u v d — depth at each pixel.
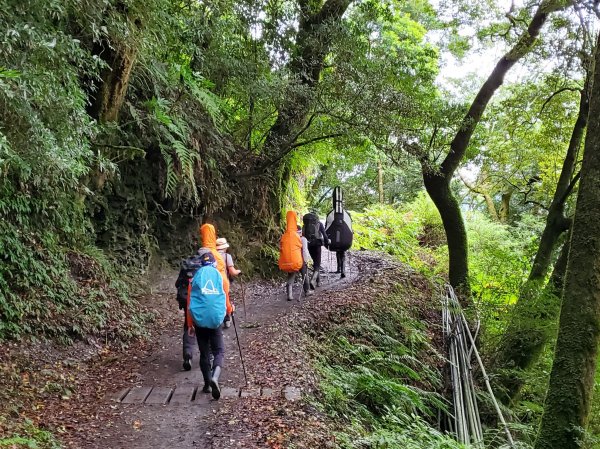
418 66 12.14
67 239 7.64
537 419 9.41
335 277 12.05
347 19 13.20
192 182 8.69
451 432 7.09
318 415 5.12
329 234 11.50
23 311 6.01
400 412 6.02
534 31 10.67
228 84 10.99
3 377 4.98
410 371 7.58
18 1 3.88
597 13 9.49
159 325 7.85
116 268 8.57
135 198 9.23
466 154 13.57
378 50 11.75
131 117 8.54
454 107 11.06
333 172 25.28
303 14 12.09
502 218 24.05
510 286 12.45
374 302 9.75
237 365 6.31
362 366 7.09
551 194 16.06
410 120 10.57
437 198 12.22
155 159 9.55
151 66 8.07
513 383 9.99
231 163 11.18
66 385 5.35
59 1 4.33
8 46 3.62
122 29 6.03
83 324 6.61
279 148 11.35
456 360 8.75
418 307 11.30
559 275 10.24
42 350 5.87
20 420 4.32
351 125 10.27
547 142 13.33
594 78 5.24
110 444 4.27
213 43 10.12
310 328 8.09
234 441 4.31
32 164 4.39
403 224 20.86
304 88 10.45
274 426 4.60
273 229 12.70
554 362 5.14
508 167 18.50
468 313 11.10
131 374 5.97
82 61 5.23
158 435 4.47
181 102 9.14
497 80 11.28
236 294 10.30
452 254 12.30
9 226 6.35
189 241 10.44
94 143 7.09
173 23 8.06
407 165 11.31
